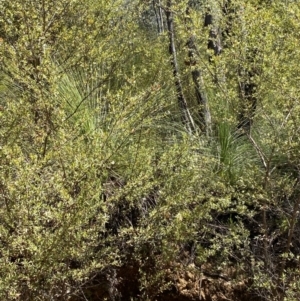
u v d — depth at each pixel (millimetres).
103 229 3504
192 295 3865
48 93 3297
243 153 4578
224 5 4074
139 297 3820
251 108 4145
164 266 3838
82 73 4691
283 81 3539
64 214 2738
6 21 3959
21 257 3146
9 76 4082
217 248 3758
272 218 4281
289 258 3820
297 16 3568
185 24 4301
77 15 4508
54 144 2969
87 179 2967
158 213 3484
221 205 3889
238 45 3764
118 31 4906
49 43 4207
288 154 3711
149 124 4332
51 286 2977
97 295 3779
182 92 4867
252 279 3854
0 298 2658
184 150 3709
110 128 3771
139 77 4965
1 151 2791
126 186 3342
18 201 2699
